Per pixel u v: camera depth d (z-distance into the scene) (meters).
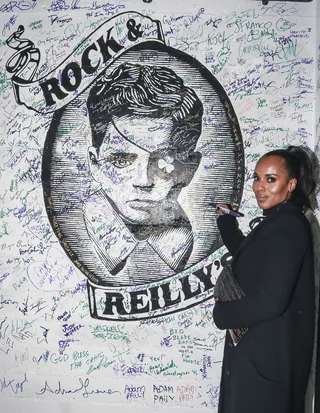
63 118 2.40
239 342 1.81
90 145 2.40
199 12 2.37
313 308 1.84
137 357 2.42
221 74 2.38
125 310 2.42
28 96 2.39
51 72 2.39
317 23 2.34
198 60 2.38
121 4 2.38
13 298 2.41
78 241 2.41
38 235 2.41
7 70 2.39
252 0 2.37
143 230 2.41
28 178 2.40
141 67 2.39
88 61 2.39
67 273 2.41
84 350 2.42
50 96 2.39
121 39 2.39
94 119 2.40
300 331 1.79
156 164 2.40
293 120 2.38
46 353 2.42
